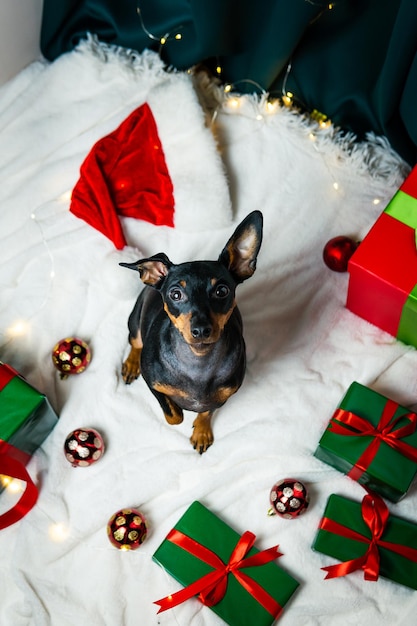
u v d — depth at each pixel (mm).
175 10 1495
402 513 1316
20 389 1253
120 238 1429
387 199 1522
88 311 1430
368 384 1389
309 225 1501
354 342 1419
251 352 1407
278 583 1248
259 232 1026
